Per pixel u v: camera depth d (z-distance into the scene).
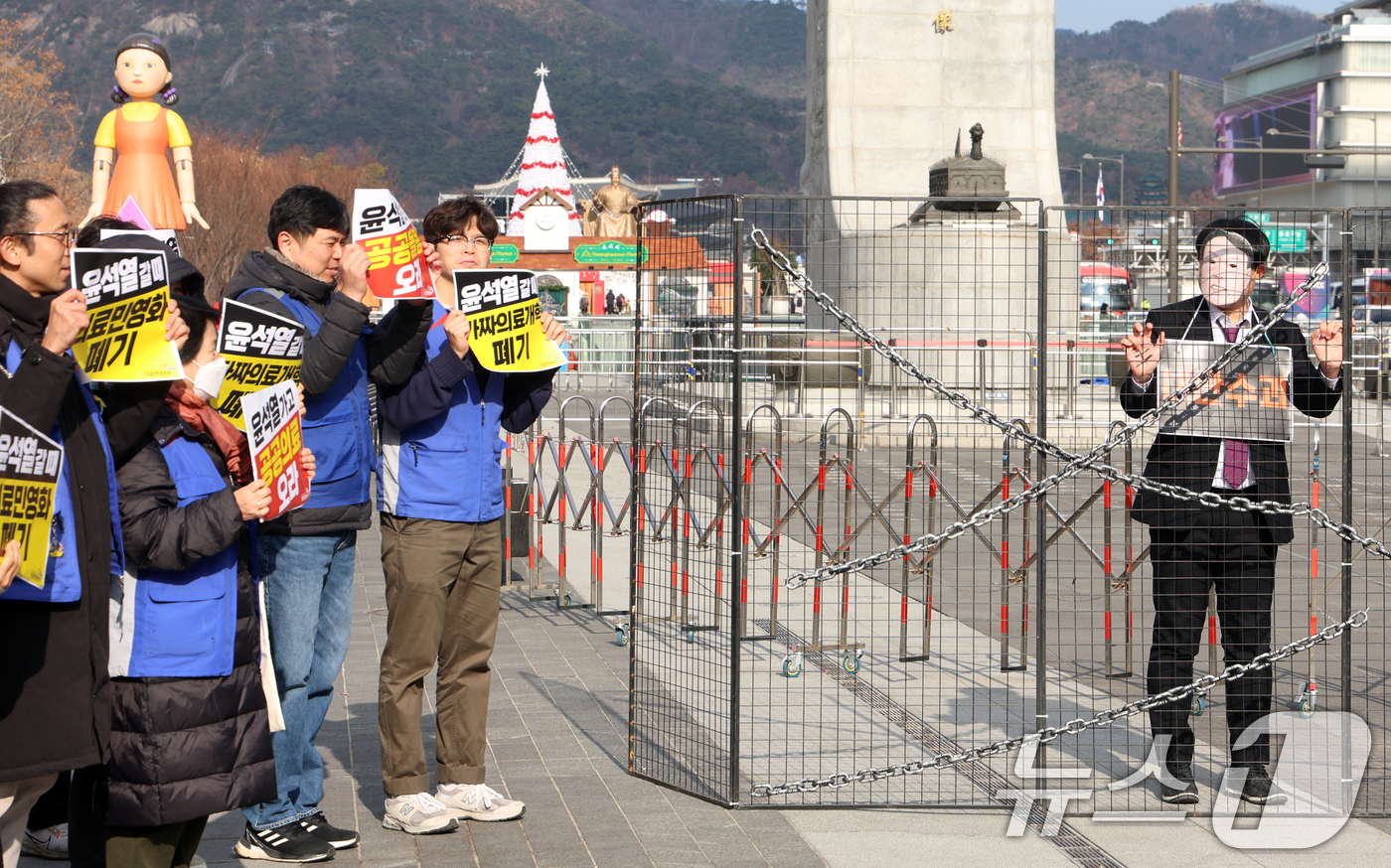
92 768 3.66
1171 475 5.23
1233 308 5.34
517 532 9.74
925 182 24.23
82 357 3.33
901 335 16.12
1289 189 95.69
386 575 4.87
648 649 7.83
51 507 3.18
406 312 4.60
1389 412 15.37
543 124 65.44
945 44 24.25
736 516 5.07
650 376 6.21
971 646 7.91
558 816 5.00
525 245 53.28
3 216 3.31
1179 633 5.25
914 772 5.16
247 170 47.69
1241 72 103.19
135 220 4.66
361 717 6.38
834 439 8.52
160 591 3.62
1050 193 24.38
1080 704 6.59
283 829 4.56
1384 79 90.75
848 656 7.16
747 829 4.85
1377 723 6.18
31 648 3.30
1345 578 5.18
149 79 15.89
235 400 3.89
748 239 5.28
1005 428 5.07
